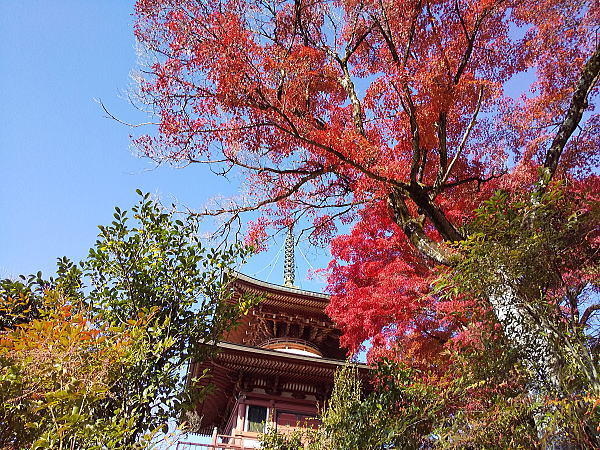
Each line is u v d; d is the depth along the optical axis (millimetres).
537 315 5562
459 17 10047
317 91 11422
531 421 5453
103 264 6020
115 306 5793
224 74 8445
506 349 5859
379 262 14680
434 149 11359
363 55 12055
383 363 8336
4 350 4504
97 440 4332
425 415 6906
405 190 8977
